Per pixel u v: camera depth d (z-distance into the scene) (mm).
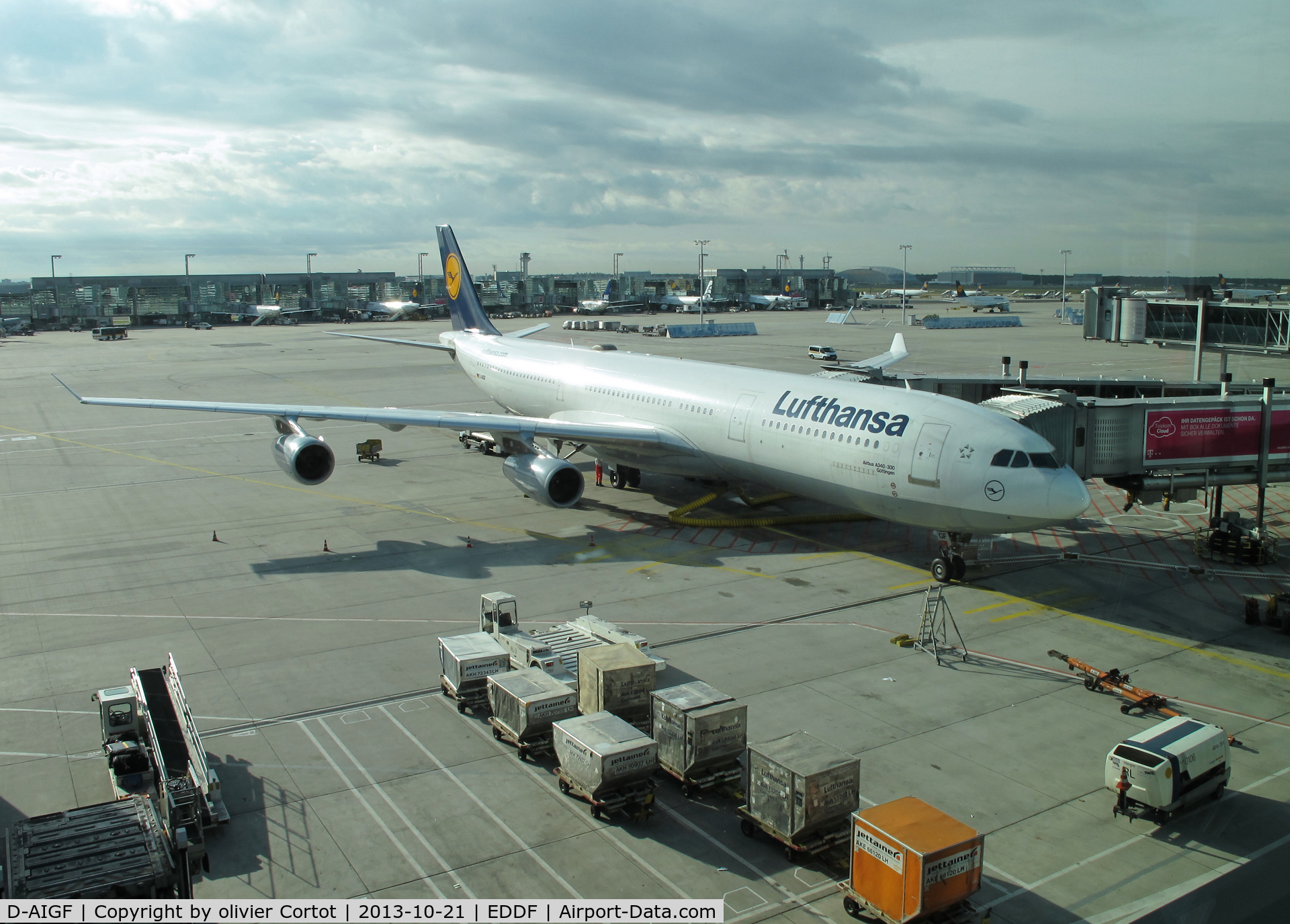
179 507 39094
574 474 33938
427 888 14422
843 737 19188
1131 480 33062
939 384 43719
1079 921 13664
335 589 28609
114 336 141500
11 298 184500
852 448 29469
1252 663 23047
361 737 19328
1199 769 16406
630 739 16594
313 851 15359
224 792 17188
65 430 58469
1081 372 79875
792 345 116000
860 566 31016
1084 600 27672
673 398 37312
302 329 167125
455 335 59812
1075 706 20656
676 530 35562
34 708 20547
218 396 71250
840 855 15469
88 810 15016
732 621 25891
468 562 31312
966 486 26594
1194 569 30141
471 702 20500
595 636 23312
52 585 29047
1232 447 32375
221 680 22000
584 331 150875
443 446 53469
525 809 16734
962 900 13398
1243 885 11523
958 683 21844
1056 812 16484
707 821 16516
